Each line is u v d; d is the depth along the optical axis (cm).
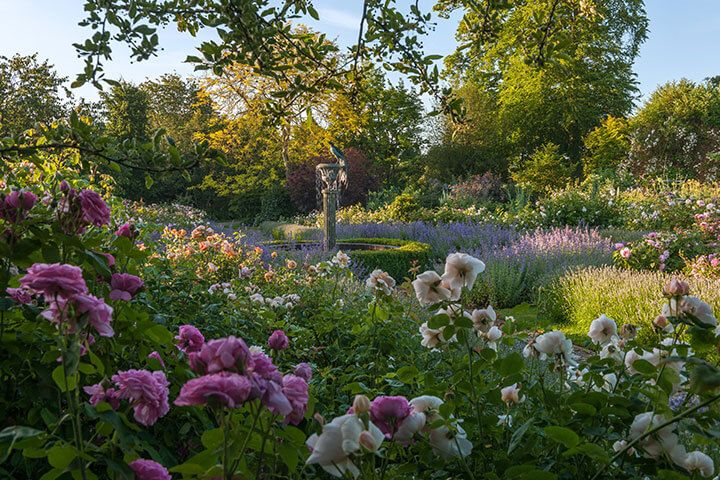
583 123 3300
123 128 3148
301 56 284
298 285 527
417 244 1272
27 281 130
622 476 178
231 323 350
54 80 2773
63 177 376
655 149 2634
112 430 146
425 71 289
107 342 194
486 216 1752
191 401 111
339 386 312
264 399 121
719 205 1382
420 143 3669
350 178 2669
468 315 225
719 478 168
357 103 312
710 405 163
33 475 182
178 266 471
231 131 2750
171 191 3247
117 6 247
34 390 176
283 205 2948
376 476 152
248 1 249
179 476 201
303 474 187
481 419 194
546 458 193
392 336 357
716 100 2647
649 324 625
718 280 738
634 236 1314
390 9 272
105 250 220
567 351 216
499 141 3366
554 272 971
